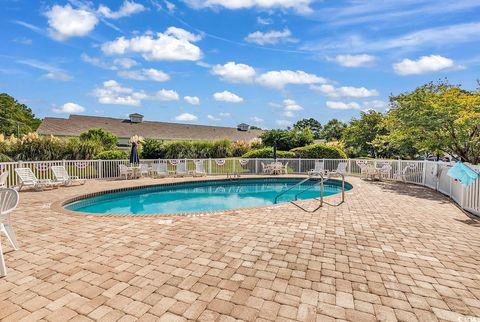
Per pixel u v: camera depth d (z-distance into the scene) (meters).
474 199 6.91
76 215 6.49
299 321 2.54
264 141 24.50
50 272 3.50
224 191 14.05
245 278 3.36
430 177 11.63
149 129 37.38
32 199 8.68
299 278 3.38
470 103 11.30
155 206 10.65
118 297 2.92
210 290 3.07
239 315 2.62
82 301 2.84
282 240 4.77
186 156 21.22
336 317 2.61
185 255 4.06
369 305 2.82
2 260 3.39
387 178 14.69
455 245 4.60
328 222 5.98
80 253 4.13
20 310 2.68
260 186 15.36
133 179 14.69
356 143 26.14
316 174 16.03
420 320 2.59
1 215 4.04
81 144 15.89
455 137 12.50
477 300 2.94
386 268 3.69
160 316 2.60
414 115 12.53
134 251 4.22
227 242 4.63
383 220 6.19
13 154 13.94
